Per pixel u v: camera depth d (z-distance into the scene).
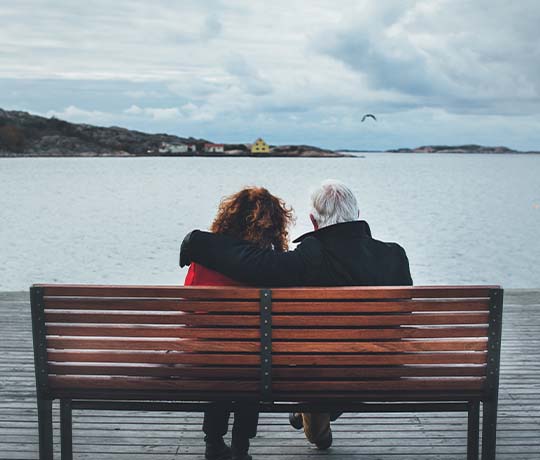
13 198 44.41
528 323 5.50
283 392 2.45
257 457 2.99
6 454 3.02
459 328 2.37
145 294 2.38
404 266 2.64
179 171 107.62
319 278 2.53
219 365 2.44
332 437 3.19
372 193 50.94
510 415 3.51
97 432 3.27
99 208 36.69
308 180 75.69
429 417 3.46
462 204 40.16
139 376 2.46
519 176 97.56
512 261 18.56
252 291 2.36
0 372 4.21
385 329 2.37
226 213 2.58
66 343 2.42
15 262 18.34
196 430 3.29
